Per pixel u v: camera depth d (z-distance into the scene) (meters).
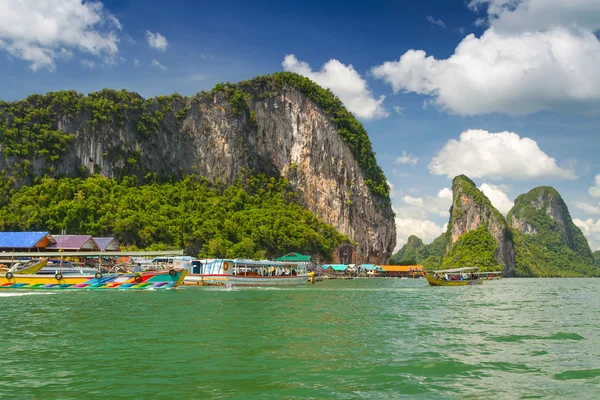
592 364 16.69
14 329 23.20
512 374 15.24
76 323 25.25
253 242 124.75
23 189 114.62
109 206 112.25
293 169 164.38
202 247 116.50
